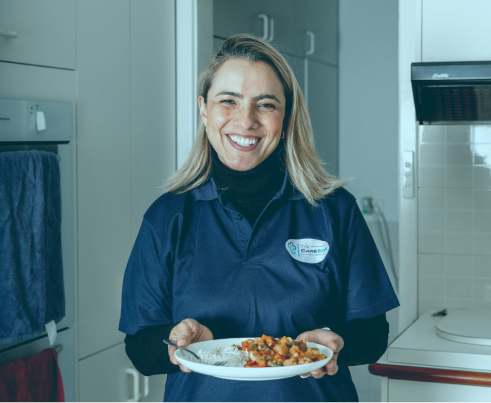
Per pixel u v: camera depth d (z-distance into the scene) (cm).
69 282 157
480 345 148
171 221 111
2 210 128
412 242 196
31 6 143
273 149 108
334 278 110
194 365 86
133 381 189
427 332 163
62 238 154
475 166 188
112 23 174
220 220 111
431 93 155
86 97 164
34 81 145
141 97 189
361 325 111
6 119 134
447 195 191
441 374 140
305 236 109
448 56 180
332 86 310
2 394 128
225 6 236
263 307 105
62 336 155
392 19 301
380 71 305
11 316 129
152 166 195
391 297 112
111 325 177
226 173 110
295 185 112
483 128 186
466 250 190
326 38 304
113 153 176
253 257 107
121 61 179
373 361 110
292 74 110
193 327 99
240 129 104
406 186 195
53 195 146
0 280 128
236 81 105
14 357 138
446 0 178
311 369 87
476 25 176
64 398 150
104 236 173
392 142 304
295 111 111
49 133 147
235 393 104
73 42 158
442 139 190
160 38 198
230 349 95
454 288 192
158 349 104
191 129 206
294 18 282
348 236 112
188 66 206
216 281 106
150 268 112
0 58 135
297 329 105
